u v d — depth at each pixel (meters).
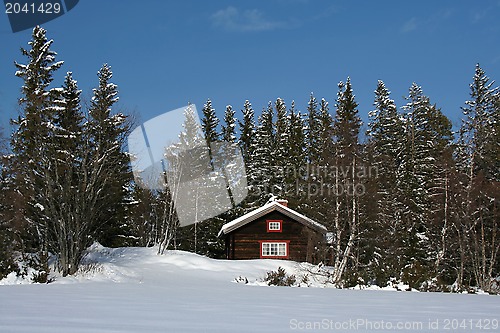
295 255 38.31
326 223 30.03
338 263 27.75
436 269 30.83
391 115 54.44
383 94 57.09
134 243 43.91
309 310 9.91
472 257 31.70
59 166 24.22
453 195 33.78
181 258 32.75
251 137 63.53
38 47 30.89
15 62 30.39
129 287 16.95
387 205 35.19
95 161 24.92
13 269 22.11
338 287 23.48
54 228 23.80
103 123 25.45
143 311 8.80
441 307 11.55
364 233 29.84
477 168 36.66
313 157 54.22
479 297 16.11
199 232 49.25
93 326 6.75
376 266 25.03
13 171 25.09
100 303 10.28
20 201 24.45
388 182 37.78
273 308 10.05
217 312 8.92
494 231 31.70
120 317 7.83
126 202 40.38
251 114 64.31
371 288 22.27
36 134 23.97
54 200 24.05
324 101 64.81
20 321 7.19
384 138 51.72
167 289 16.02
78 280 22.56
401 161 49.06
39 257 23.67
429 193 41.06
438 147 45.59
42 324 6.88
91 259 29.22
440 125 52.31
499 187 32.78
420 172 45.12
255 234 38.53
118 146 26.36
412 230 38.66
